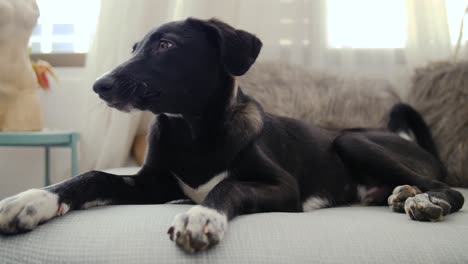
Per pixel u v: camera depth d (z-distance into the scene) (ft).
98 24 6.63
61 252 2.54
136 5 6.49
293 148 4.46
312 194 4.41
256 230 2.70
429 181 4.16
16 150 7.36
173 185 3.96
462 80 5.79
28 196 2.81
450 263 2.52
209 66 3.77
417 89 6.21
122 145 6.38
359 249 2.55
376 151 4.51
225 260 2.42
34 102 5.72
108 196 3.43
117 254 2.47
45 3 7.72
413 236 2.73
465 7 6.91
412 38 7.00
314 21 7.14
